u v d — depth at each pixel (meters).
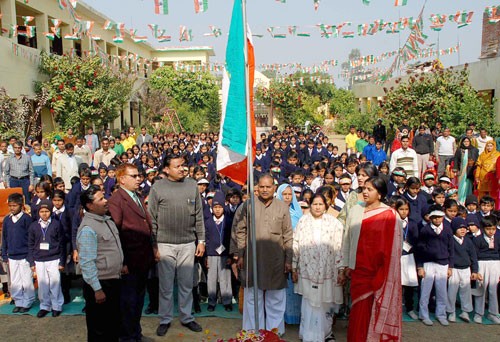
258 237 4.94
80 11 19.98
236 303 6.25
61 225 5.88
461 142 11.05
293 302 5.62
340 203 6.51
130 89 20.47
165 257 5.23
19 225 5.97
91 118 17.70
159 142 16.42
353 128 17.84
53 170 11.00
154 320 5.70
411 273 5.79
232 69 4.43
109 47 27.45
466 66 16.08
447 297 5.78
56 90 16.83
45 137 15.79
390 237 4.26
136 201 4.98
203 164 11.44
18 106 13.97
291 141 14.91
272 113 32.91
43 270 5.76
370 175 4.95
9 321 5.66
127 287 4.89
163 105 30.75
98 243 4.39
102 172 8.86
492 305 5.77
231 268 6.00
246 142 4.40
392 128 17.88
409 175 9.93
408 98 16.52
